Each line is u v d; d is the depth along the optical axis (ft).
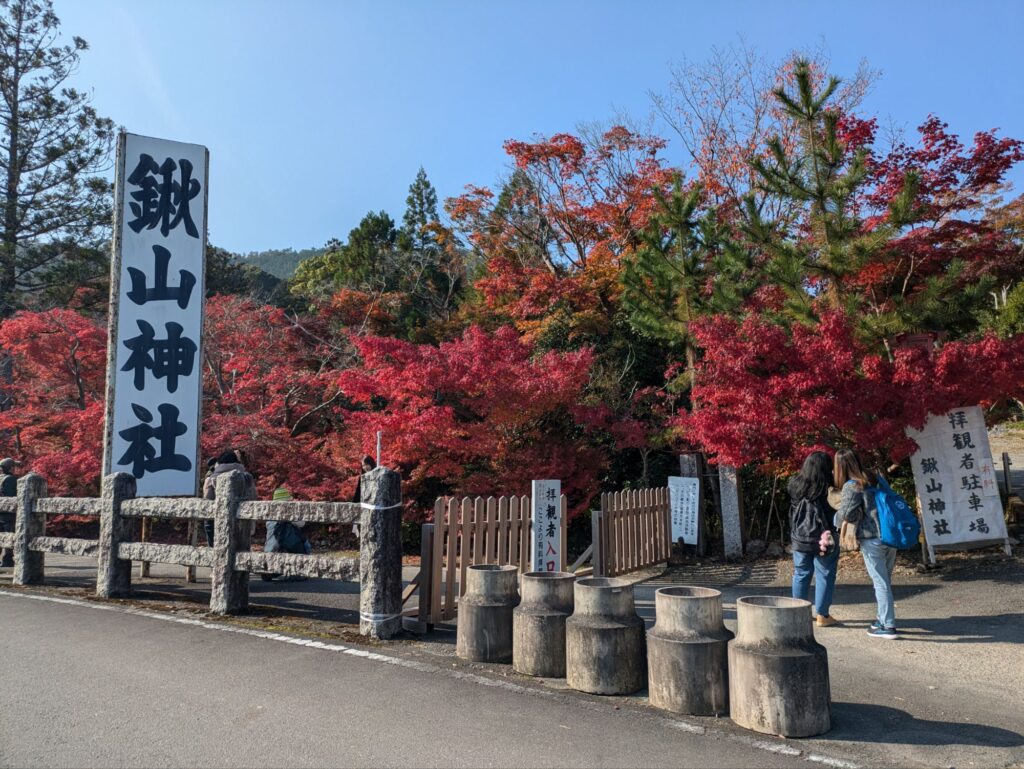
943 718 15.15
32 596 27.27
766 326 30.27
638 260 38.75
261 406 53.93
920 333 32.14
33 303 82.79
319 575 22.27
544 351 55.83
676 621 15.57
